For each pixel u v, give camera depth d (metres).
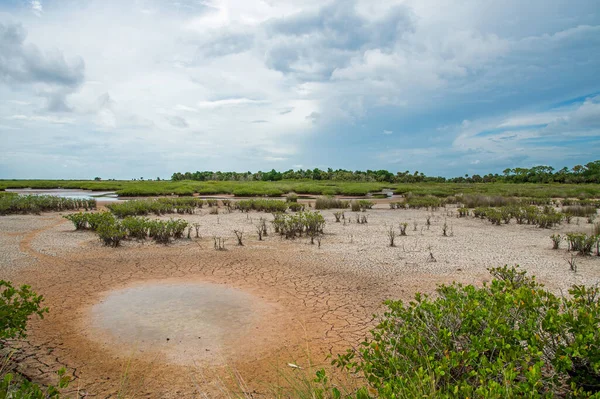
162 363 3.95
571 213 16.38
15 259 8.42
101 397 3.33
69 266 7.97
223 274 7.54
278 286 6.78
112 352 4.17
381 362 2.71
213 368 3.87
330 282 7.02
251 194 34.50
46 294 6.14
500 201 23.23
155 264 8.28
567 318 2.67
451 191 38.84
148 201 19.81
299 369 3.83
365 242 10.92
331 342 4.50
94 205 19.84
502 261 8.55
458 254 9.31
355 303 5.89
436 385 2.52
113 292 6.33
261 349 4.30
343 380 3.53
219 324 5.02
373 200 29.64
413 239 11.45
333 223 15.12
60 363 3.90
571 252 9.47
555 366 2.50
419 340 2.71
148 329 4.81
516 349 2.65
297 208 19.84
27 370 3.71
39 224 13.77
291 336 4.66
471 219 16.58
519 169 79.06
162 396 3.37
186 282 6.98
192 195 34.91
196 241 10.93
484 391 2.08
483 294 3.54
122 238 10.95
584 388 2.58
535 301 3.13
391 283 6.93
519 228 13.73
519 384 2.23
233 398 3.31
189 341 4.48
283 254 9.33
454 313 3.13
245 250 9.77
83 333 4.66
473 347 2.61
